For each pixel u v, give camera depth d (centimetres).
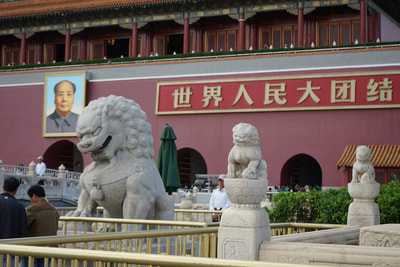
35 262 943
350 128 3728
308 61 3881
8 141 4709
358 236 1146
